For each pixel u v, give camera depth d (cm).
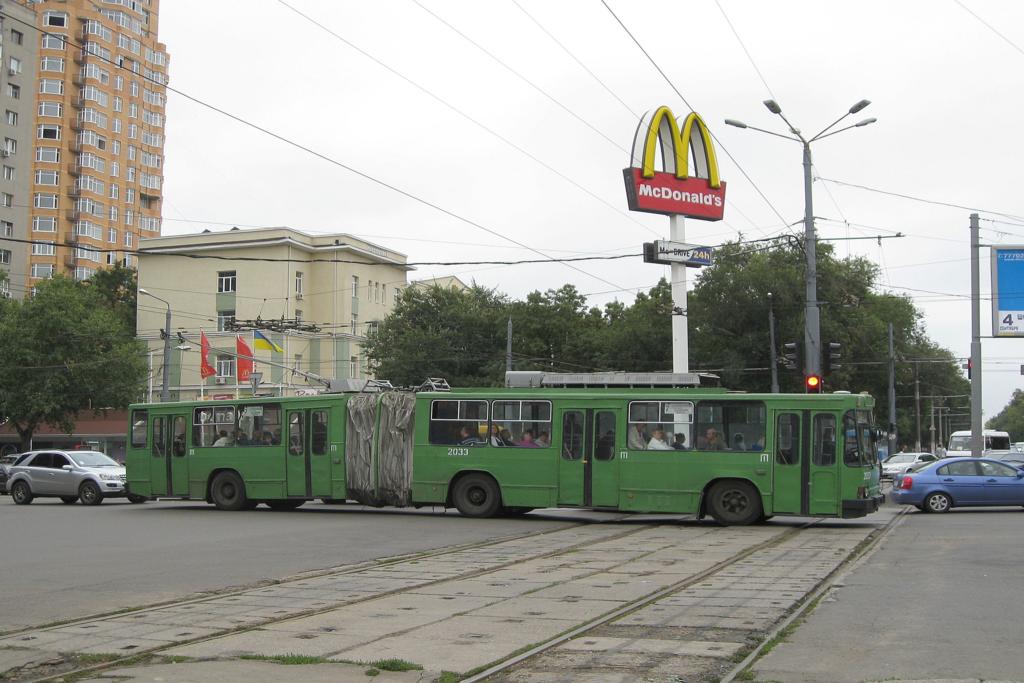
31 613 1145
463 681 791
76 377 6038
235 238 6775
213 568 1543
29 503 3344
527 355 6050
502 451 2461
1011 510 2738
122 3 10131
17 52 8938
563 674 815
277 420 2739
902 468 4947
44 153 9388
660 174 4262
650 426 2345
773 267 5141
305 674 815
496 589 1299
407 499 2555
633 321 5775
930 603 1141
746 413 2288
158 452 2888
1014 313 3572
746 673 799
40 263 9281
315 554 1731
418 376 5991
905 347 7200
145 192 10456
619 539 1980
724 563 1568
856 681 770
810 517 2480
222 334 6731
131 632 1016
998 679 768
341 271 6906
